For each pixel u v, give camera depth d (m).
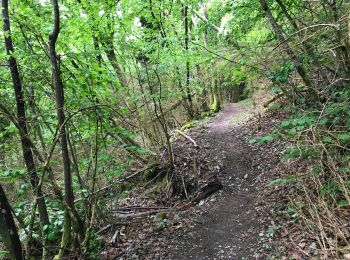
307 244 4.32
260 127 9.93
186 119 14.02
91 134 5.53
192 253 5.00
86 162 5.18
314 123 4.58
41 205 4.73
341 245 3.99
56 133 4.27
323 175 4.94
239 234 5.25
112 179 7.14
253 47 6.79
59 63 4.55
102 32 7.86
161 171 8.07
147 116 8.69
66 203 4.40
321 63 5.80
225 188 7.21
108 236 5.80
